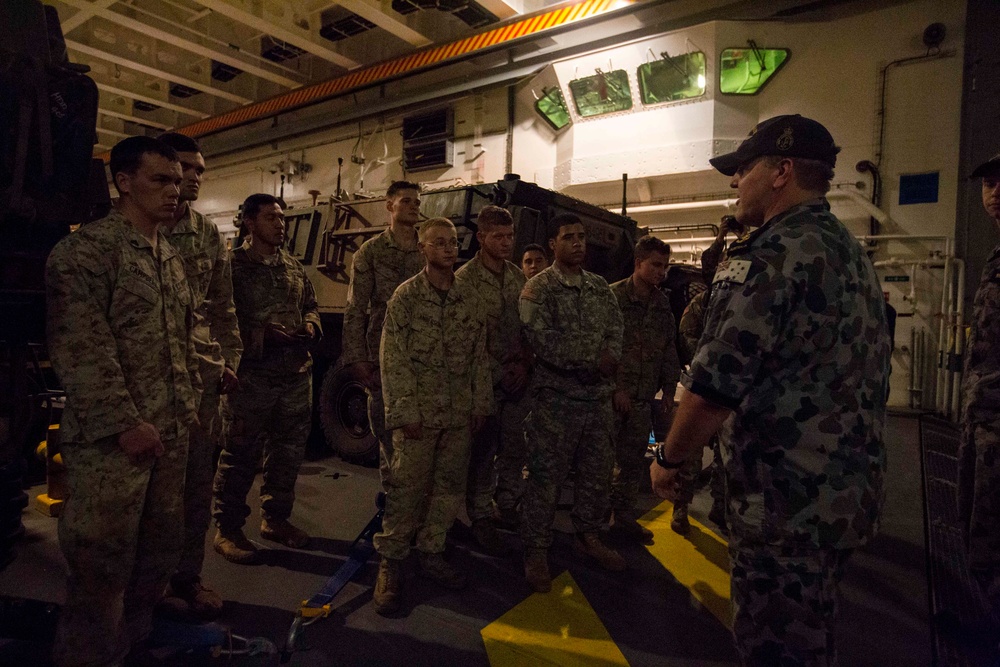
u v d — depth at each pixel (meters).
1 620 1.93
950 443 5.59
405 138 12.48
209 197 16.94
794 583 1.21
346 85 12.88
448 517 2.59
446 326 2.54
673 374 3.28
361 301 3.10
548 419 2.62
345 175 13.65
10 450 1.79
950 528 3.38
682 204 9.10
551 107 10.10
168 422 1.78
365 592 2.53
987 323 2.09
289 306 2.96
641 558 2.95
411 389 2.42
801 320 1.19
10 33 1.70
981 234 7.36
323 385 4.53
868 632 2.31
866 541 1.21
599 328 2.68
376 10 10.10
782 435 1.22
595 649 2.14
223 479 2.80
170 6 11.34
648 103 9.05
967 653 2.15
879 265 7.76
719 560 2.94
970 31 7.40
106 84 13.71
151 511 1.79
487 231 2.90
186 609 2.29
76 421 1.60
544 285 2.65
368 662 2.02
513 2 10.30
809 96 8.30
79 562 1.59
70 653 1.61
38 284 1.83
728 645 2.18
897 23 7.77
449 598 2.50
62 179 1.77
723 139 8.66
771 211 1.35
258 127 15.67
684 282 4.90
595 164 9.51
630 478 3.25
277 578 2.63
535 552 2.63
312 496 3.70
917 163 7.68
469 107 11.57
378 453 4.20
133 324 1.70
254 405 2.80
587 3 9.58
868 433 1.22
